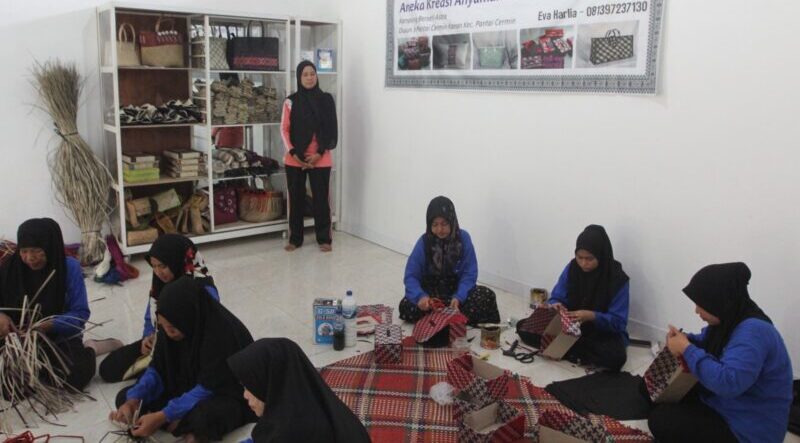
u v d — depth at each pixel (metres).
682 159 3.13
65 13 4.38
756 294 2.95
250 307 3.73
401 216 4.89
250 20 4.92
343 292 4.02
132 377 2.82
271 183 5.55
